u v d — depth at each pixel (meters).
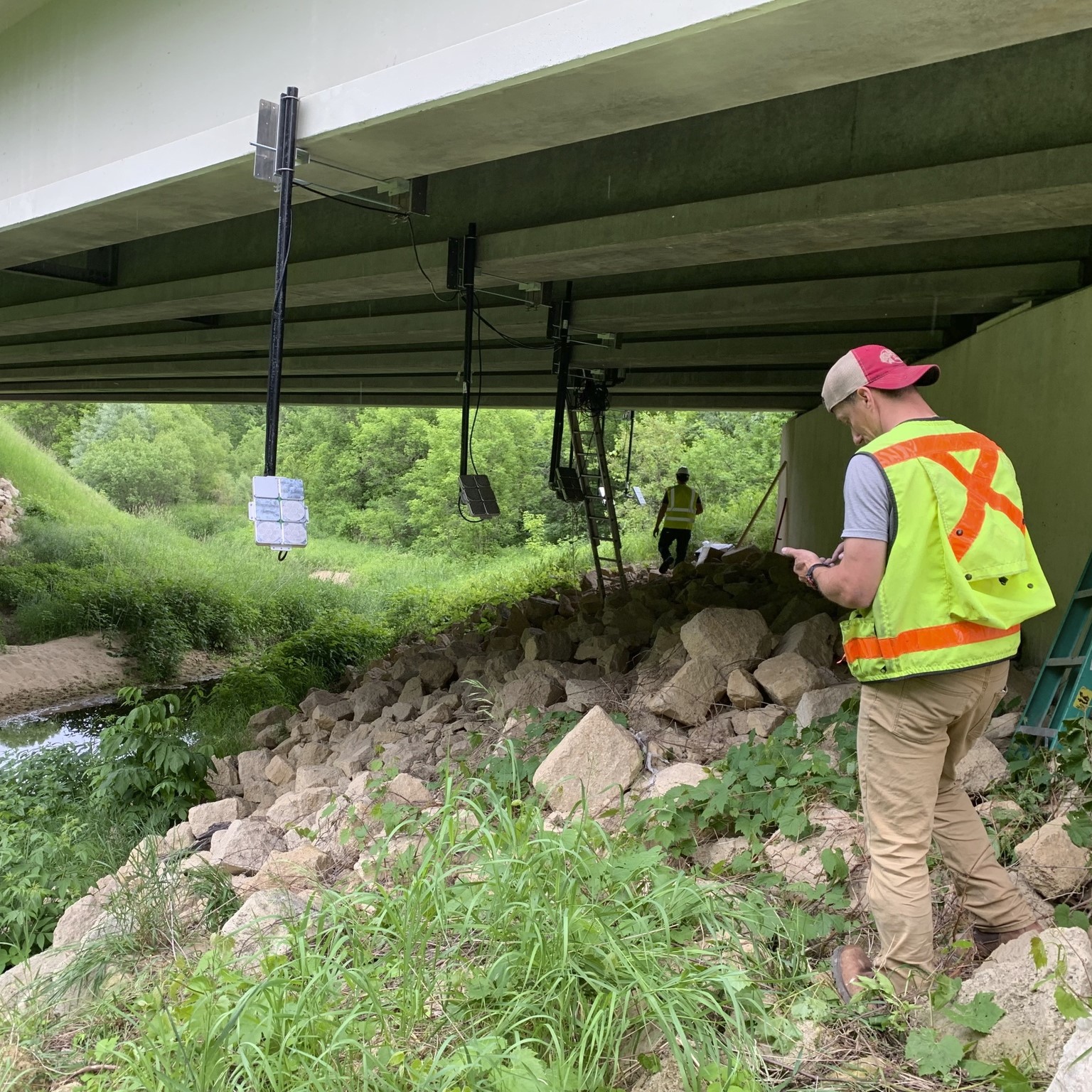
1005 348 8.18
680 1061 2.53
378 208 6.43
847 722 4.90
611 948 2.89
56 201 7.21
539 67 4.26
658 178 6.94
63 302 11.19
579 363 13.69
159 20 6.34
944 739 2.82
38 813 7.55
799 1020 2.89
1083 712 4.33
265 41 5.64
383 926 3.37
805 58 4.06
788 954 3.31
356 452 43.91
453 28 4.68
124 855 6.49
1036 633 7.20
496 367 14.38
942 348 11.51
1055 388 7.18
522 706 7.05
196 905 4.90
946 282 8.22
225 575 25.05
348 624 18.23
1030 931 3.04
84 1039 3.78
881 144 5.93
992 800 4.13
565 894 3.18
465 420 9.00
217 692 13.38
